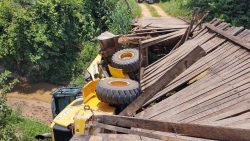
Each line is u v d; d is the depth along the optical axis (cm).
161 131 600
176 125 579
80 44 2630
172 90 938
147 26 2031
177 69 823
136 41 1547
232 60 923
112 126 592
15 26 2352
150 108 876
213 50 1072
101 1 2880
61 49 2509
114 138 589
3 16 2412
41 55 2362
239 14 2322
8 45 2381
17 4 2484
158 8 3438
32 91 2275
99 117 635
